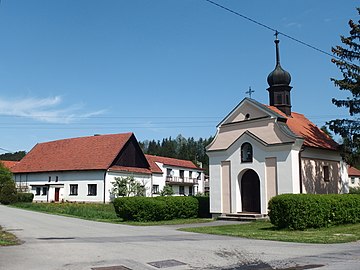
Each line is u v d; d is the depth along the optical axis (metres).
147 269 10.38
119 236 18.48
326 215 21.12
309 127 31.33
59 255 12.50
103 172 50.72
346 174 31.44
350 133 26.94
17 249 13.80
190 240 16.58
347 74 26.62
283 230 20.34
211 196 30.45
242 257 12.03
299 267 10.28
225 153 30.03
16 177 61.03
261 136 28.08
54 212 37.84
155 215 28.05
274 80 31.73
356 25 26.84
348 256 11.99
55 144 62.97
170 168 70.50
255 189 28.52
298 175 26.33
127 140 54.72
